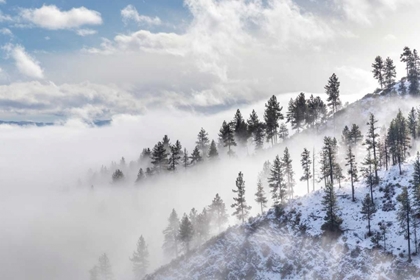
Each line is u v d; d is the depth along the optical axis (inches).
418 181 3179.1
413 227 2933.1
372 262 2827.3
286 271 3061.0
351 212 3366.1
